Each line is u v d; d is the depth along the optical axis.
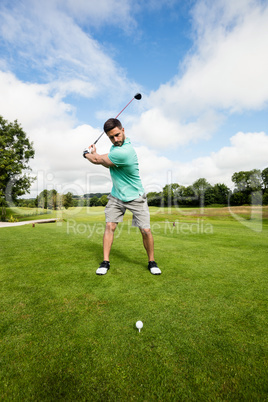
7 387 0.86
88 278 2.05
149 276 2.11
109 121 2.21
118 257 2.82
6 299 1.61
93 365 0.97
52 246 3.50
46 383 0.88
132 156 2.23
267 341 1.14
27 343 1.11
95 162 2.40
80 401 0.80
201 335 1.19
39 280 2.00
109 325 1.28
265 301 1.59
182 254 2.99
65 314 1.40
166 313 1.42
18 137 18.91
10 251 3.13
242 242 3.95
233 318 1.36
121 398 0.82
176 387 0.86
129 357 1.02
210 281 1.98
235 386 0.87
